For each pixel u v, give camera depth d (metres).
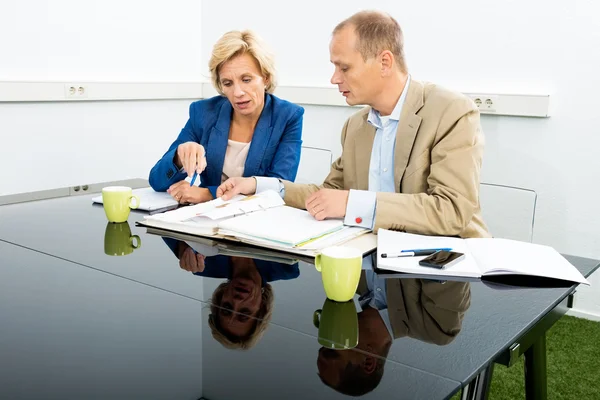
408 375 0.67
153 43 3.33
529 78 2.54
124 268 1.06
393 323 0.83
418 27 2.80
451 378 0.66
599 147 2.41
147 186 1.93
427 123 1.48
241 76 1.80
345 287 0.90
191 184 1.63
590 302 2.56
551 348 2.23
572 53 2.42
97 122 3.09
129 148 3.29
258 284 0.99
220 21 3.51
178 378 0.65
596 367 2.07
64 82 2.87
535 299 0.93
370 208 1.31
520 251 1.15
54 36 2.84
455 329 0.81
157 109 3.41
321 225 1.28
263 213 1.39
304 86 3.18
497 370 2.02
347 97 1.62
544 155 2.55
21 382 0.64
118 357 0.70
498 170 2.68
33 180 2.85
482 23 2.62
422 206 1.31
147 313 0.85
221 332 0.79
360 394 0.62
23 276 1.01
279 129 1.87
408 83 1.57
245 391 0.62
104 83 3.05
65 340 0.75
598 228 2.47
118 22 3.12
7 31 2.65
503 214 1.77
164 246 1.21
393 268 1.06
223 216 1.36
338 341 0.76
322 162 2.72
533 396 1.34
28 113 2.78
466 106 1.46
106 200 1.39
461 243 1.22
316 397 0.61
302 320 0.83
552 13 2.44
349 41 1.53
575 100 2.44
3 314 0.84
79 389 0.62
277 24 3.27
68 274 1.02
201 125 1.94
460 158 1.40
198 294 0.93
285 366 0.68
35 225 1.37
